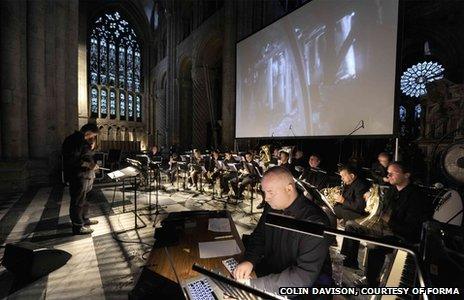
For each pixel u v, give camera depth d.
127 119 28.47
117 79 27.80
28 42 9.08
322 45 6.27
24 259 2.96
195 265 1.11
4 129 7.99
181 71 21.58
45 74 9.90
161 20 26.36
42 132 9.44
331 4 6.01
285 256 1.82
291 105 7.35
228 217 2.92
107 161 11.99
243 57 9.46
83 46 23.95
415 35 15.02
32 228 4.70
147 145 29.27
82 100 23.97
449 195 2.65
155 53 29.98
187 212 3.08
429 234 1.75
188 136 21.86
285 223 1.10
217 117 19.25
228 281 1.03
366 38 5.19
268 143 12.12
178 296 1.47
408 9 13.91
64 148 4.29
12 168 8.00
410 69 17.61
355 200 3.91
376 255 2.68
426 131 9.00
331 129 6.02
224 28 14.23
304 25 6.83
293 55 7.20
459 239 1.65
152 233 4.45
